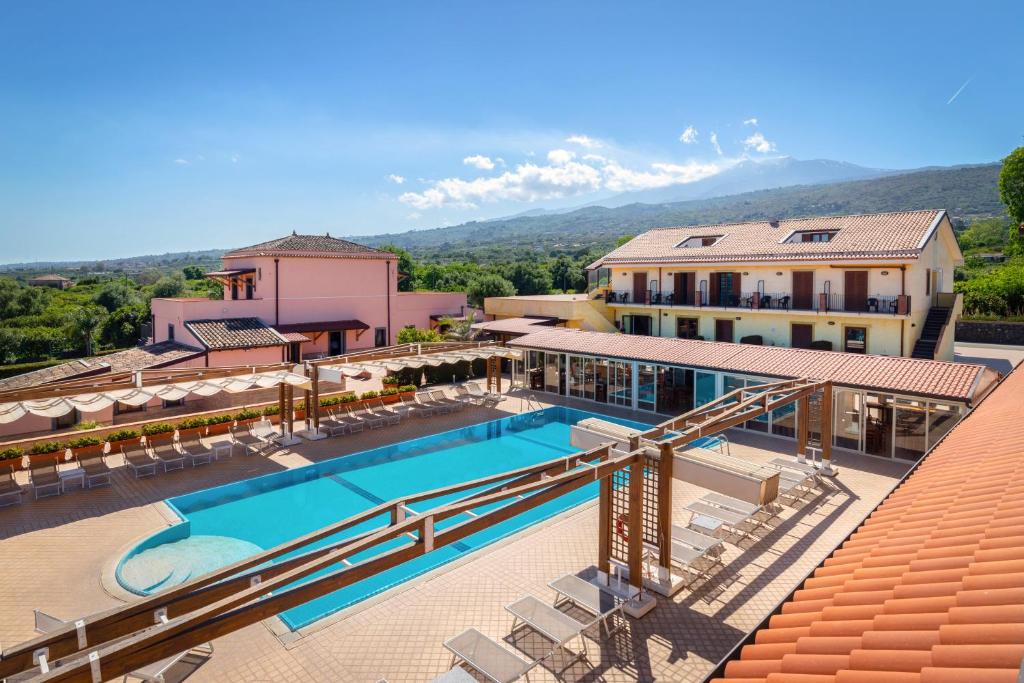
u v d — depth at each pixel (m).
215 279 35.97
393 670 8.56
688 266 30.38
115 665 3.97
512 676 7.55
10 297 69.69
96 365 28.98
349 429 21.92
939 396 16.16
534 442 21.25
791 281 27.02
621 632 9.35
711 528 12.23
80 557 12.30
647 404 24.55
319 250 35.53
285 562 5.58
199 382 18.97
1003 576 4.56
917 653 4.02
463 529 6.47
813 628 4.97
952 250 31.00
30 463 16.38
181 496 15.66
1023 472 7.04
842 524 13.16
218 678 8.42
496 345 29.27
